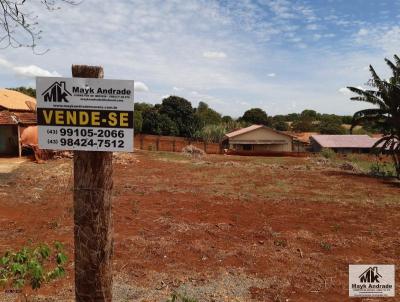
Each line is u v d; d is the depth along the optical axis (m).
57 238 8.12
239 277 6.34
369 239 8.79
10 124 23.20
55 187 14.10
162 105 55.69
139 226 9.30
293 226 9.85
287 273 6.56
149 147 34.84
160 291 5.68
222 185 16.48
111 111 2.84
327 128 62.81
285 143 43.53
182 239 8.35
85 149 2.87
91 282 3.02
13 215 10.12
